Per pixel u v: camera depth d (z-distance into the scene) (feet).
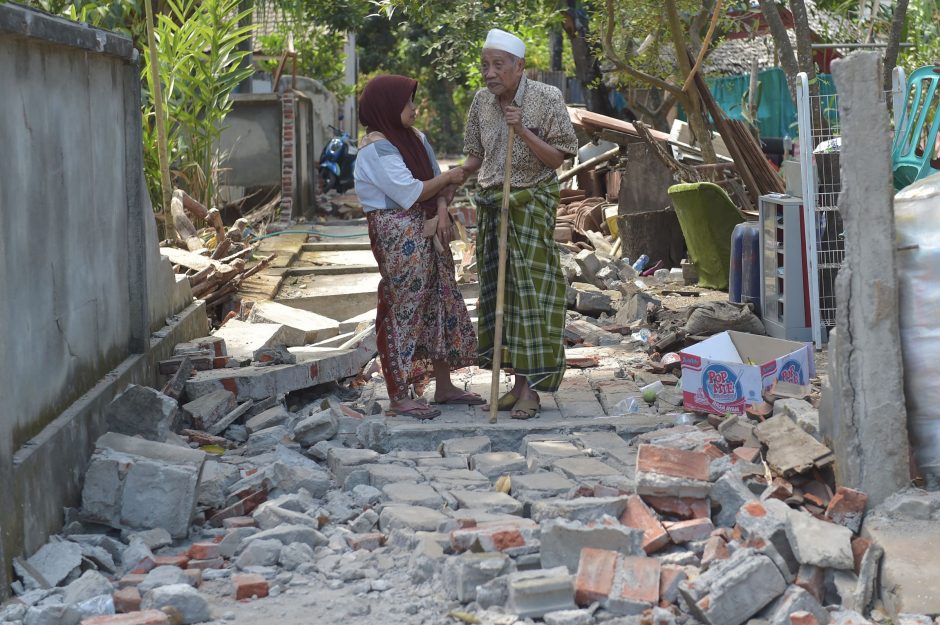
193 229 33.37
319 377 21.15
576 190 46.65
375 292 34.04
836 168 23.62
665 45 48.91
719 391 17.48
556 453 16.17
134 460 14.46
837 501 13.29
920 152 27.61
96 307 17.42
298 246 43.32
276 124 55.88
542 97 17.53
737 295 27.37
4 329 12.64
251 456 17.76
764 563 11.71
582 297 28.71
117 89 19.24
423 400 19.16
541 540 12.60
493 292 18.99
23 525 12.86
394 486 15.26
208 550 13.82
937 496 13.10
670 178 38.40
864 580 12.00
